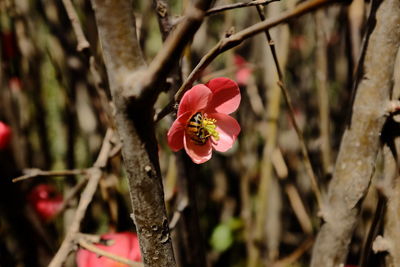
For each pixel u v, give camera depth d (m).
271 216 0.82
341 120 0.79
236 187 0.97
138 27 0.62
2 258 0.74
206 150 0.54
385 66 0.52
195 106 0.52
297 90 0.93
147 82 0.45
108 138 0.61
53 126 0.90
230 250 0.96
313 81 0.90
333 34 0.81
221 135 0.54
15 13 0.76
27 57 0.78
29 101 0.81
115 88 0.45
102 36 0.45
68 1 0.60
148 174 0.46
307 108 0.92
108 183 0.69
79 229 0.57
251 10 0.85
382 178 0.54
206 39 0.81
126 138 0.46
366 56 0.52
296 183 0.92
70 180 0.83
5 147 0.71
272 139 0.71
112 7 0.44
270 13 0.65
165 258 0.48
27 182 0.76
